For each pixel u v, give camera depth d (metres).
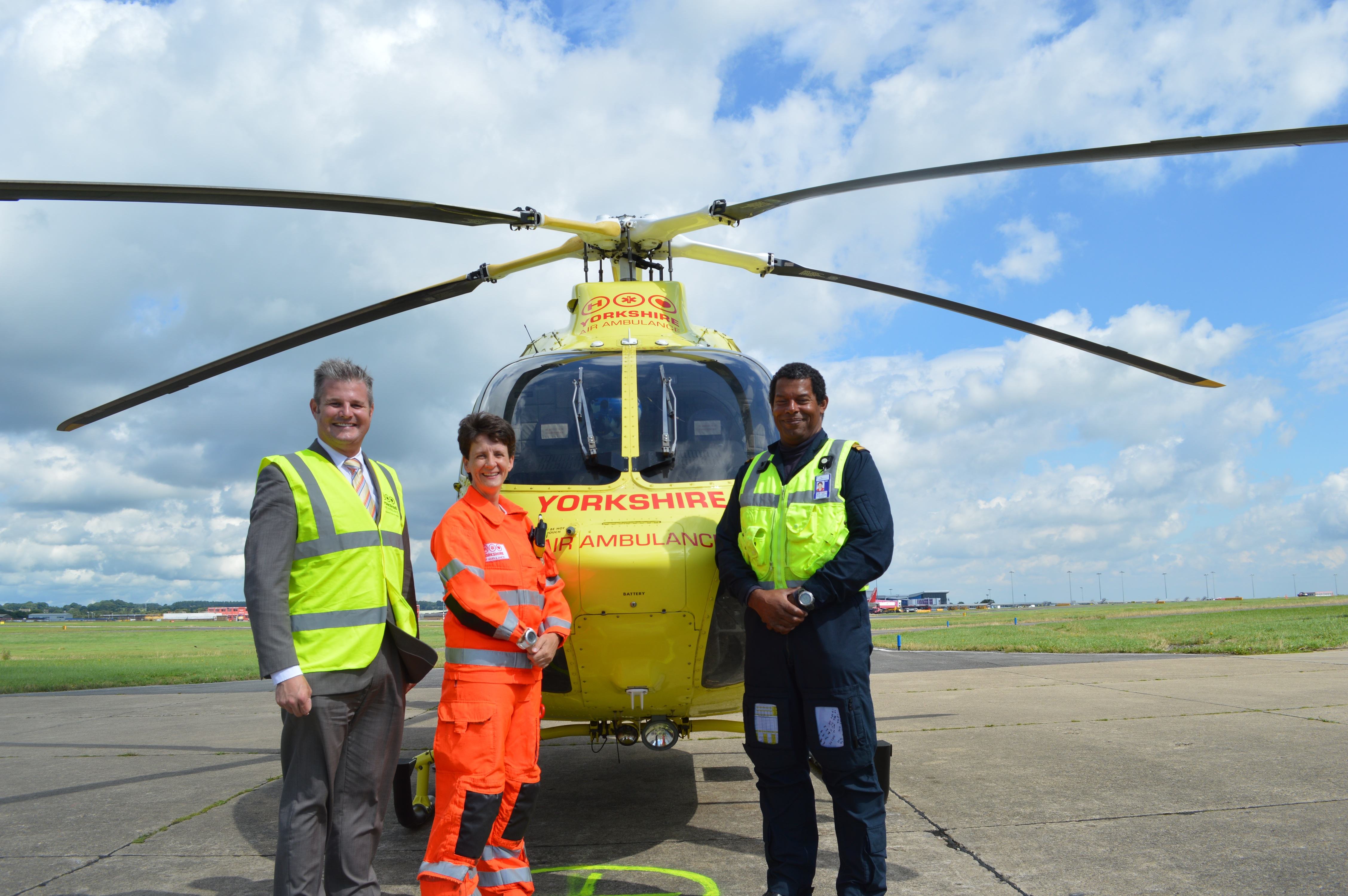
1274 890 2.79
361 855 2.46
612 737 5.46
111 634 56.00
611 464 3.51
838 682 2.60
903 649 17.17
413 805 3.74
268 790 4.83
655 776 4.96
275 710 8.98
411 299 4.35
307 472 2.46
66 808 4.45
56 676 14.75
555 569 2.90
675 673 3.28
